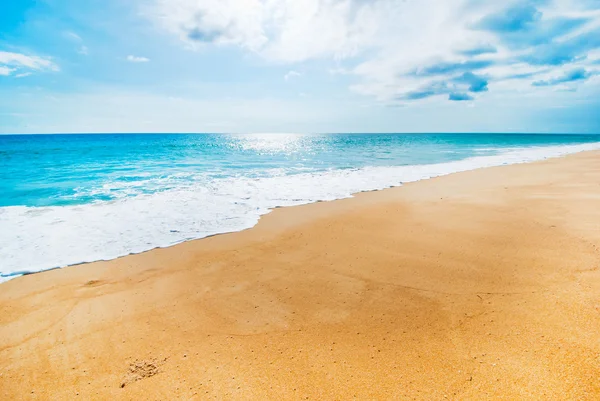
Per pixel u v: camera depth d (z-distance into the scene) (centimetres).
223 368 283
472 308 361
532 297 372
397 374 267
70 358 300
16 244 602
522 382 246
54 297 414
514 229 618
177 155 2767
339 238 616
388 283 432
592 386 233
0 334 337
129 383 269
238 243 605
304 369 279
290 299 400
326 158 2425
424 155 2652
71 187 1181
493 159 2195
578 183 1082
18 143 5419
